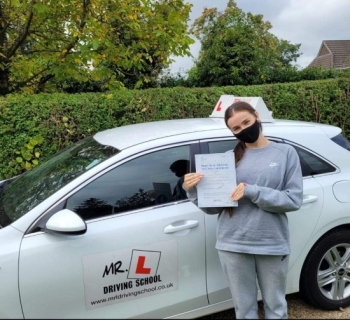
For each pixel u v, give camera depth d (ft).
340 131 11.30
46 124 17.62
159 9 19.36
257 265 7.81
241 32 40.91
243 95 22.26
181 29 18.76
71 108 18.07
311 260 10.12
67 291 8.00
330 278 10.52
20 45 20.94
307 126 10.89
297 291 10.16
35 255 7.87
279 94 23.22
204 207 7.71
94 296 8.20
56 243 8.02
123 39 20.17
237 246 7.63
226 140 9.92
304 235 9.87
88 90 38.75
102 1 18.58
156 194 9.04
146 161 9.19
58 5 18.57
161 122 11.53
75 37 19.04
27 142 17.43
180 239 8.84
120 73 21.75
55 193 8.48
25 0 17.78
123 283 8.40
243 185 7.32
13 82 22.12
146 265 8.55
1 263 7.72
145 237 8.55
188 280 8.98
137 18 19.62
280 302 7.85
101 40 18.07
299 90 23.68
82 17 19.07
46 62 22.07
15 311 7.75
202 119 11.67
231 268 7.82
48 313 7.93
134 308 8.52
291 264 9.87
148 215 8.77
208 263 9.14
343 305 10.66
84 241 8.15
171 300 8.84
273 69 43.93
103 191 8.70
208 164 7.66
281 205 7.28
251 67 40.60
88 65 20.71
